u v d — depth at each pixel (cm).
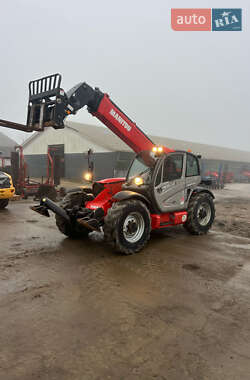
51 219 688
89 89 464
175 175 484
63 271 342
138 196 420
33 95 462
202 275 338
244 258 405
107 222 395
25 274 332
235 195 1474
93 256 401
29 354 191
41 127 443
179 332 220
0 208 843
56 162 1191
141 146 527
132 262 378
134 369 179
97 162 1953
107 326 226
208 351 198
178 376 173
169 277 329
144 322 233
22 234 527
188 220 527
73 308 254
